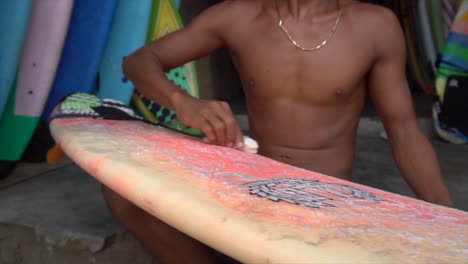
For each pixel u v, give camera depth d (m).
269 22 1.26
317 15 1.23
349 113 1.28
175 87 1.14
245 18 1.29
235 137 0.99
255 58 1.26
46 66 1.84
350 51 1.21
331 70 1.21
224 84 3.86
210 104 1.01
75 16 2.02
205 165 0.78
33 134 1.94
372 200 0.67
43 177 1.82
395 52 1.25
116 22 2.19
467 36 2.90
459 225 0.58
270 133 1.28
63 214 1.46
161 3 2.33
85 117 1.11
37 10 1.85
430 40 4.38
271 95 1.26
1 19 1.73
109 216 1.45
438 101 2.93
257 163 0.87
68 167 1.95
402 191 1.91
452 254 0.46
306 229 0.50
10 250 1.39
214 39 1.33
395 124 1.28
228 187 0.64
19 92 1.83
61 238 1.34
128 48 2.18
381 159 2.46
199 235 0.55
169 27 2.35
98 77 2.18
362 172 2.19
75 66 2.03
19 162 1.96
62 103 1.18
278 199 0.60
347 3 1.27
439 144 2.87
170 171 0.70
